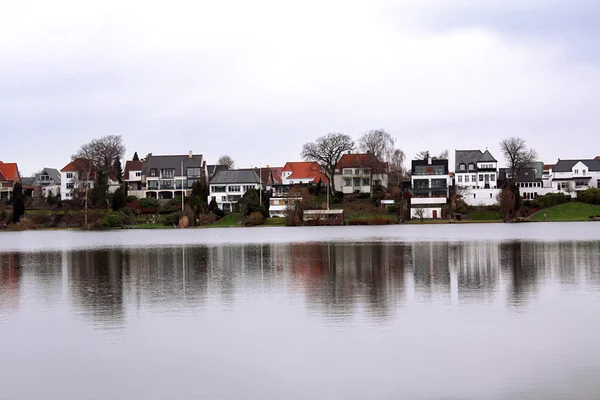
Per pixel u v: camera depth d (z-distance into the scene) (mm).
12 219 171625
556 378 26250
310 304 41406
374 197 184875
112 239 120750
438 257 70250
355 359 29125
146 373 27969
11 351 31422
